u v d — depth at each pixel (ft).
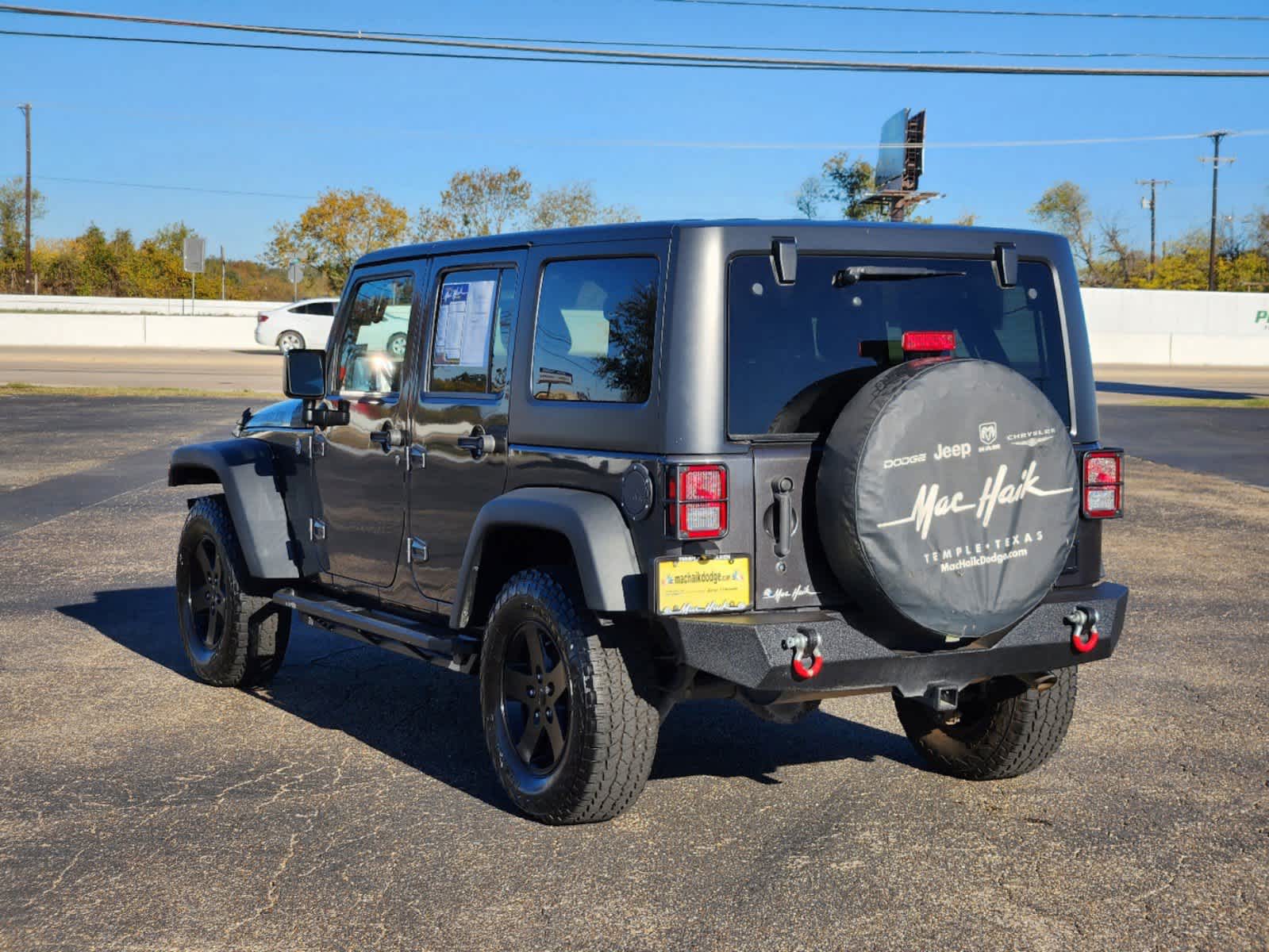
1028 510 14.02
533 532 16.08
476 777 17.51
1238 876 14.15
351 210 217.15
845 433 13.46
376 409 18.74
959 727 17.52
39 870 14.23
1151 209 351.67
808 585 14.11
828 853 14.76
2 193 290.35
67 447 59.57
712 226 14.03
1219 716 20.67
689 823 15.71
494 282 16.81
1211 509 46.06
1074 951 12.30
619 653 14.76
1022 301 15.76
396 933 12.66
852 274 14.55
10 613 28.17
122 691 21.93
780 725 20.17
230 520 21.71
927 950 12.31
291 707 21.07
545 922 12.91
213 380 103.60
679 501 13.50
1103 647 15.19
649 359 14.26
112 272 286.25
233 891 13.67
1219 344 192.95
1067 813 16.16
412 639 17.35
